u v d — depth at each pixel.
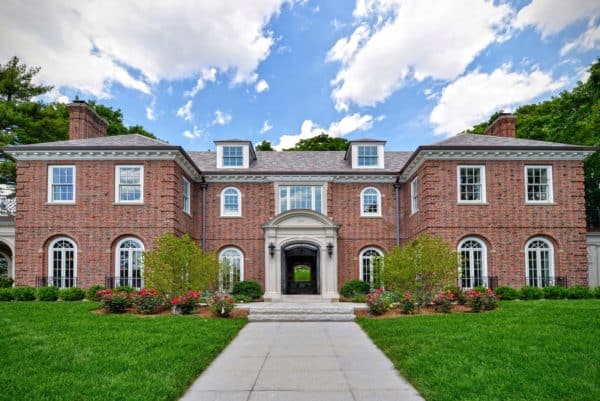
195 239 23.03
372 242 23.58
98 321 11.85
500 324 10.88
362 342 10.43
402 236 23.59
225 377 7.29
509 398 5.59
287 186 23.70
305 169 24.27
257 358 8.75
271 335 11.48
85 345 8.85
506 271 19.03
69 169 19.70
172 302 14.00
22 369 7.05
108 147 19.25
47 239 19.33
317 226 21.36
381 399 6.08
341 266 23.38
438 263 15.08
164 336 9.85
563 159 19.66
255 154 26.53
